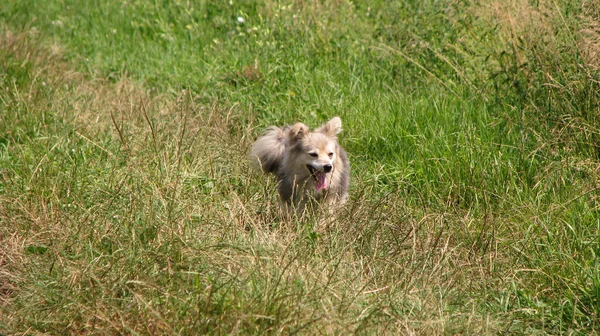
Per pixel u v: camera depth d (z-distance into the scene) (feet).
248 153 57.11
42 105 66.28
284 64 73.26
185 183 50.98
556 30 60.90
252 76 71.61
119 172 51.80
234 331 33.83
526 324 37.50
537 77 59.98
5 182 51.34
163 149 54.95
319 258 41.19
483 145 54.95
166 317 35.73
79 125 61.87
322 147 51.67
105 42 93.97
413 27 72.28
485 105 60.18
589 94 55.36
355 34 79.56
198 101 68.33
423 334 35.86
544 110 57.31
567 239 43.37
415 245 43.27
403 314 37.04
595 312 37.50
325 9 86.43
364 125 60.90
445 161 54.54
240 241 42.73
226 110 65.57
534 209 47.14
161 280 38.88
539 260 42.60
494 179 51.39
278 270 38.63
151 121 59.98
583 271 40.52
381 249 43.70
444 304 38.42
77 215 46.03
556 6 59.88
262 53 76.89
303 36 79.41
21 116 64.49
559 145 54.70
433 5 73.87
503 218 47.55
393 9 76.89
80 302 37.65
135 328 35.29
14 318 37.40
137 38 94.48
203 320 34.73
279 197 52.80
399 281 39.55
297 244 42.98
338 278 39.22
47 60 82.58
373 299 37.68
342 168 53.78
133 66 84.23
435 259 43.19
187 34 91.81
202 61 80.59
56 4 111.55
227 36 86.58
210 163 53.72
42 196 47.78
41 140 59.21
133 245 40.96
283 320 34.60
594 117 54.39
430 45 70.03
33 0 114.42
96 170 52.85
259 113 65.72
